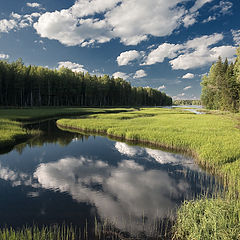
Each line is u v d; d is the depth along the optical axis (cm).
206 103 7788
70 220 568
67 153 1397
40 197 717
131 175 964
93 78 9806
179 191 775
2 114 3447
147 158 1278
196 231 452
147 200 698
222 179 904
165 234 499
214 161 1034
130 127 2359
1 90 5944
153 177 937
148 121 3067
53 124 2980
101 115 4322
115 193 758
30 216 586
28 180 888
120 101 11362
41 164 1135
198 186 826
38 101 7175
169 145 1580
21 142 1733
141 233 507
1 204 661
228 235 418
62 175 958
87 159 1246
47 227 530
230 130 2089
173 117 3928
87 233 503
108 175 961
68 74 8488
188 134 1820
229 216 479
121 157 1298
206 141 1493
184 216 533
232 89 5319
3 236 432
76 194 746
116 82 10969
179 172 1009
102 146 1631
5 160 1209
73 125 2698
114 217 586
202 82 7619
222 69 6694
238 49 3562
